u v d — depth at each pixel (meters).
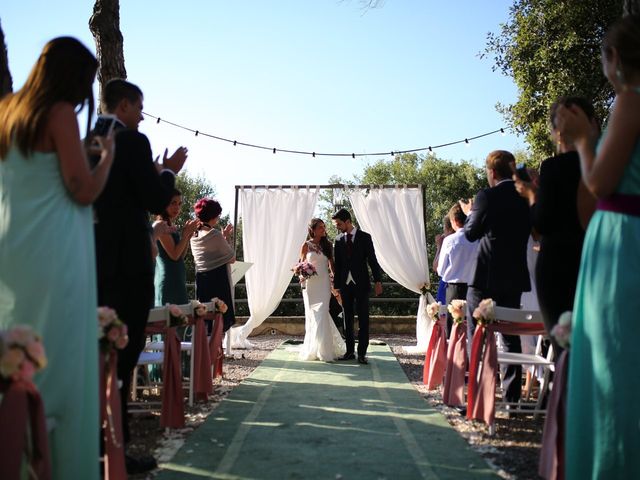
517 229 4.81
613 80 2.43
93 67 2.66
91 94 2.67
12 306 2.35
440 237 7.93
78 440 2.42
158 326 4.91
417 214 10.47
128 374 3.59
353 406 5.38
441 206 22.77
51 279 2.37
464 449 4.01
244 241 10.51
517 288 4.78
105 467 2.94
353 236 8.21
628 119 2.28
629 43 2.33
